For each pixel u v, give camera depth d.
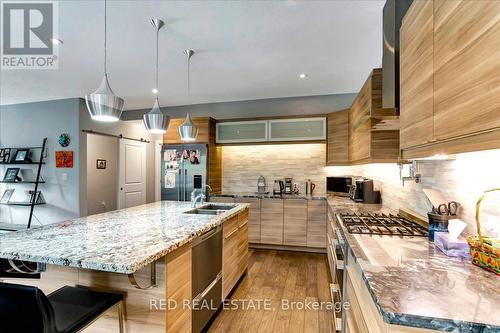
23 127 4.93
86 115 4.75
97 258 1.24
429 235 1.48
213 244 2.14
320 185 4.49
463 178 1.40
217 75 3.53
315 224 3.93
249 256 3.81
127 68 3.28
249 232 4.18
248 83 3.84
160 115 2.34
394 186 2.60
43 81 3.74
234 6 2.04
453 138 0.96
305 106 4.48
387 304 0.78
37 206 4.84
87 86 3.95
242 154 4.86
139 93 4.34
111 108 1.76
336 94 4.34
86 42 2.62
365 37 2.53
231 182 4.90
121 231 1.76
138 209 2.79
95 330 1.53
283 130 4.28
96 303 1.34
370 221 1.97
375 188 3.17
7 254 1.33
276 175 4.69
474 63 0.83
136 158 6.10
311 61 3.09
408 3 1.79
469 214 1.35
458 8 0.91
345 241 1.62
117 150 5.62
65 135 4.65
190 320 1.73
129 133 5.88
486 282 0.93
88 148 5.01
